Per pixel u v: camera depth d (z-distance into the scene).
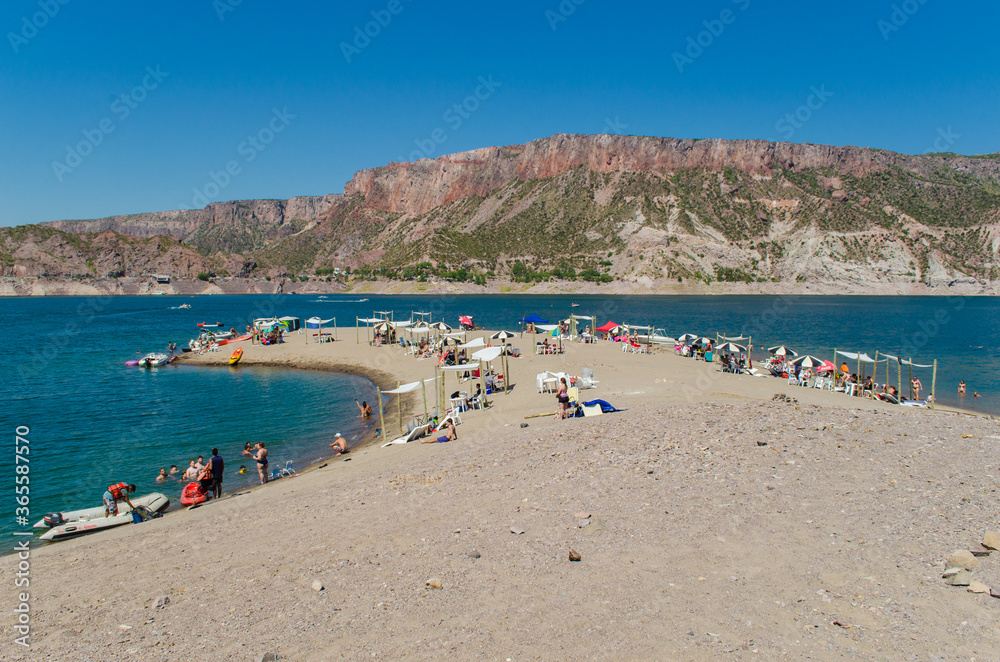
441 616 7.58
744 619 6.95
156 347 64.06
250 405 32.88
